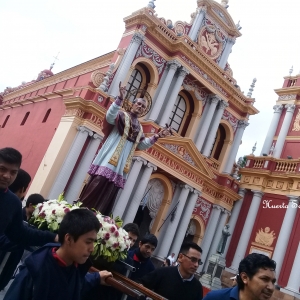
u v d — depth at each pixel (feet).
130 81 69.00
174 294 15.19
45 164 57.67
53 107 72.59
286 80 83.66
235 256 72.90
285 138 78.64
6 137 91.04
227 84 78.54
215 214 77.71
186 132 76.02
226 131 84.23
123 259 15.80
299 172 71.05
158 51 69.72
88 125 57.88
